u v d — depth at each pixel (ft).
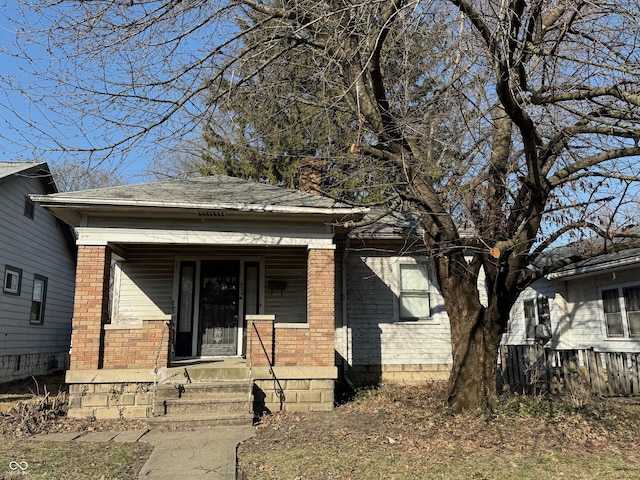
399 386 41.86
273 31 32.42
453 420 27.68
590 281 49.88
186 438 26.40
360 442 24.47
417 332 45.24
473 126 27.73
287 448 24.03
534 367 35.22
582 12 23.02
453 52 28.53
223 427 29.01
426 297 46.03
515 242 26.25
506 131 29.19
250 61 31.17
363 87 30.01
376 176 33.88
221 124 41.83
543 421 27.02
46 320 58.39
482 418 27.45
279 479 19.51
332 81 34.91
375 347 44.62
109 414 31.50
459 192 28.12
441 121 28.68
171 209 33.30
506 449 22.59
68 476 20.06
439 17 29.68
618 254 43.68
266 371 33.53
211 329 42.65
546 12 26.07
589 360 37.01
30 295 53.93
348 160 35.37
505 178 28.37
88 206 32.48
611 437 24.59
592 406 30.45
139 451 24.02
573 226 25.36
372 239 44.39
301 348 34.32
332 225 35.22
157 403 30.60
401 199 32.60
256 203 34.65
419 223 44.88
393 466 20.49
